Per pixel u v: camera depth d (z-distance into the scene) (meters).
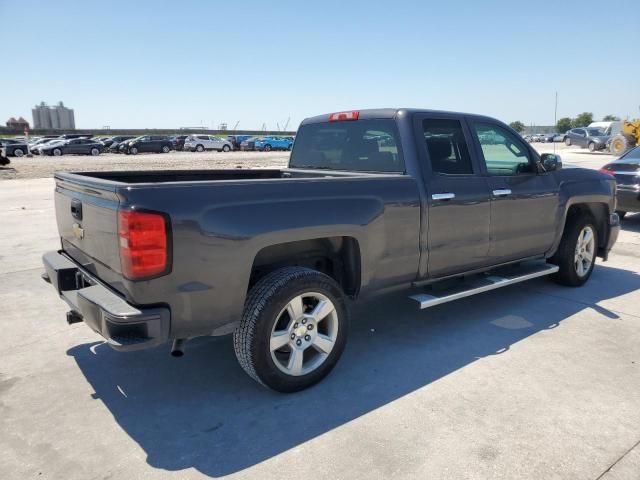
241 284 3.12
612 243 6.26
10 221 10.23
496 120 4.93
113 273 3.00
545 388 3.55
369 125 4.51
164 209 2.80
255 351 3.23
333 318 3.59
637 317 4.95
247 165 25.72
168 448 2.88
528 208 5.00
